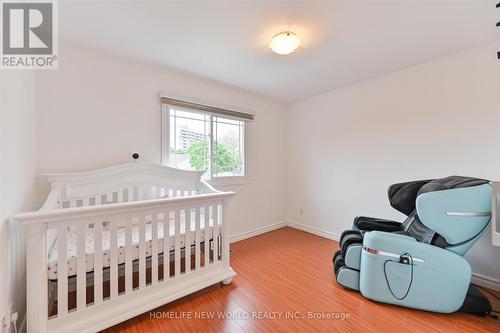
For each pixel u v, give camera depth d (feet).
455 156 6.79
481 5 4.64
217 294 5.86
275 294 5.87
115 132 6.97
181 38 5.98
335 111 10.08
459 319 4.91
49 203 4.87
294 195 12.02
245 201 10.55
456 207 4.94
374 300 5.48
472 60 6.45
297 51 6.64
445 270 4.92
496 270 6.02
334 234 10.20
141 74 7.45
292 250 8.91
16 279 4.09
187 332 4.53
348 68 7.82
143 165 7.03
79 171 6.36
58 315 4.05
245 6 4.75
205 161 9.25
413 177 7.70
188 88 8.50
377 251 5.37
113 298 4.64
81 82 6.37
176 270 5.54
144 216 5.04
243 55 6.91
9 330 3.70
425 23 5.28
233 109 9.78
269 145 11.54
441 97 7.04
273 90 10.12
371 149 8.84
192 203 5.80
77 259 4.23
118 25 5.38
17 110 4.19
